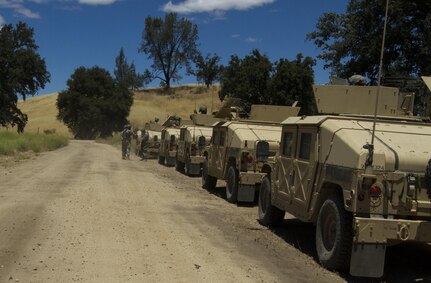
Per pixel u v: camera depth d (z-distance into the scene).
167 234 8.51
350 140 6.47
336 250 6.44
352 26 20.55
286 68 41.75
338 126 6.92
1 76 55.75
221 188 15.88
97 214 9.98
